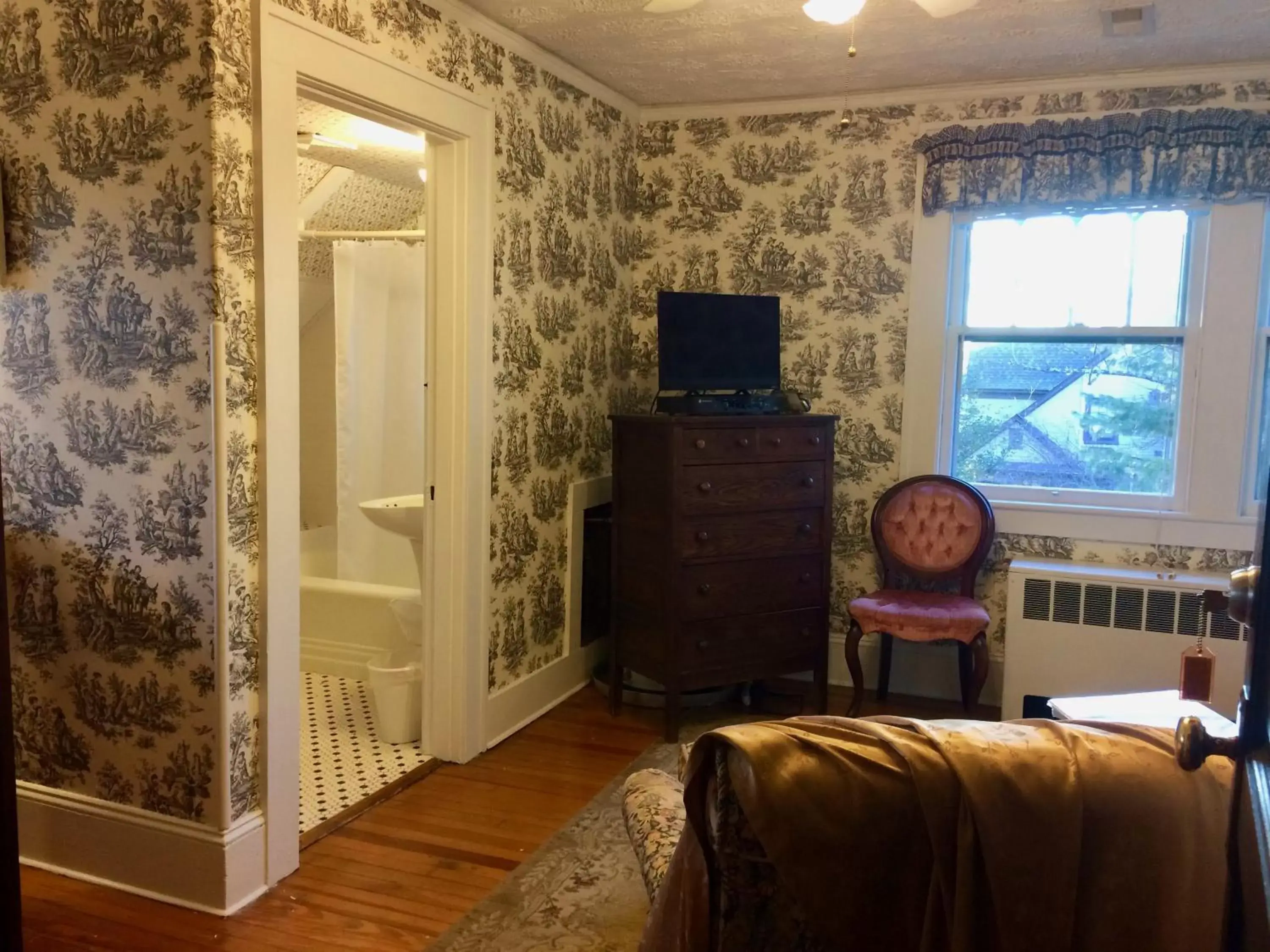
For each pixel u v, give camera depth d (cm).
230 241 223
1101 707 243
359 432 440
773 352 390
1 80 234
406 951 221
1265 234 348
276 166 231
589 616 414
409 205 487
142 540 233
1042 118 374
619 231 421
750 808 117
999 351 393
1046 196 368
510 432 345
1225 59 344
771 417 356
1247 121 342
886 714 385
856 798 117
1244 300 351
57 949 220
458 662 326
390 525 363
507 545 349
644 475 355
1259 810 72
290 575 244
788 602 368
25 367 241
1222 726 221
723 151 420
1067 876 113
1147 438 376
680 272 431
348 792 303
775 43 337
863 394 407
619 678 378
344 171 441
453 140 307
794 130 409
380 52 266
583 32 328
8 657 179
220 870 234
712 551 349
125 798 244
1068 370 384
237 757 236
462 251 312
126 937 225
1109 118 361
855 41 331
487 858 264
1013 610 360
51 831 253
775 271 417
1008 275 390
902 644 408
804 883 117
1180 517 364
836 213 405
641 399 441
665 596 346
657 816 179
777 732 123
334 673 421
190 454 226
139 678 238
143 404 229
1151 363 372
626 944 223
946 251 389
